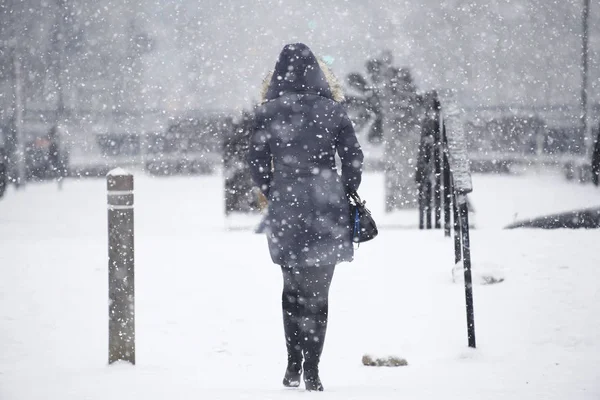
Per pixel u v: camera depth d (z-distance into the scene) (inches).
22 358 792.3
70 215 2271.2
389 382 653.9
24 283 1159.0
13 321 954.7
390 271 1202.0
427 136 1755.7
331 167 650.2
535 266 1165.1
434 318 935.7
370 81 2118.6
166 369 724.0
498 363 727.7
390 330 898.7
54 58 4377.5
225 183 1941.4
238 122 1978.3
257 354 821.9
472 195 2598.4
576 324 879.7
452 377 663.8
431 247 1419.8
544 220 1717.5
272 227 641.6
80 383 642.2
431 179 1761.8
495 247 1338.6
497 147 3762.3
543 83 4133.9
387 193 2097.7
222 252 1421.0
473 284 1085.8
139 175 3853.3
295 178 642.8
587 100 3513.8
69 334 897.5
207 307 1028.5
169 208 2436.0
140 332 912.3
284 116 645.9
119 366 736.3
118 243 733.3
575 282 1059.9
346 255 641.0
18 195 2940.5
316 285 642.8
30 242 1569.9
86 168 3929.6
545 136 3708.2
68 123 4350.4
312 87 651.5
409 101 2092.8
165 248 1477.6
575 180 3154.5
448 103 817.5
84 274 1220.5
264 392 591.5
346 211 646.5
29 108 4232.3
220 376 701.9
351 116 2119.8
